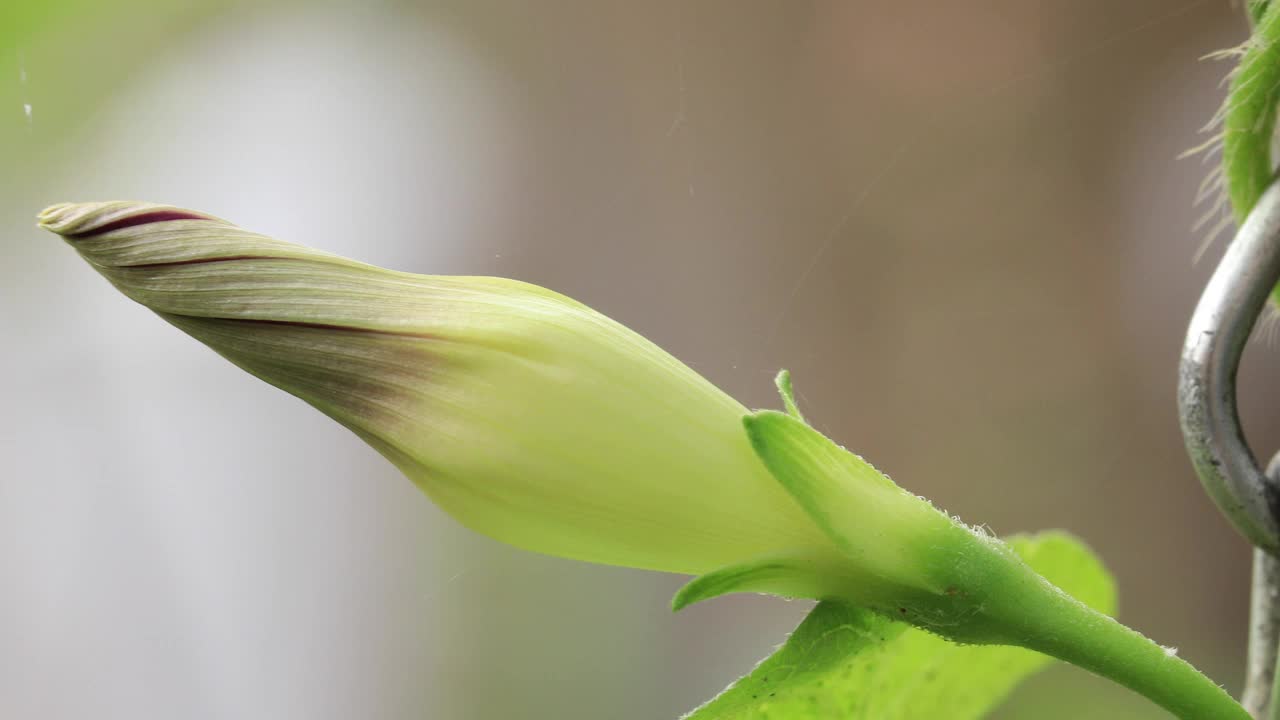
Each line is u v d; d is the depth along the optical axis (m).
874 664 0.25
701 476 0.24
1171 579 0.51
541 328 0.24
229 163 0.47
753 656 0.46
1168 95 0.50
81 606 0.50
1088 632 0.24
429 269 0.51
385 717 0.50
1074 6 0.50
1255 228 0.24
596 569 0.49
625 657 0.47
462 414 0.23
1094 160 0.51
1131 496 0.51
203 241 0.24
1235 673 0.49
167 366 0.50
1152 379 0.51
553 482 0.23
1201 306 0.24
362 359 0.24
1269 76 0.24
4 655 0.49
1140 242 0.51
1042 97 0.51
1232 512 0.24
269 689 0.51
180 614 0.51
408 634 0.50
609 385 0.24
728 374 0.51
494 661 0.49
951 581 0.24
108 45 0.38
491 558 0.50
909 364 0.51
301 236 0.49
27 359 0.48
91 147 0.40
